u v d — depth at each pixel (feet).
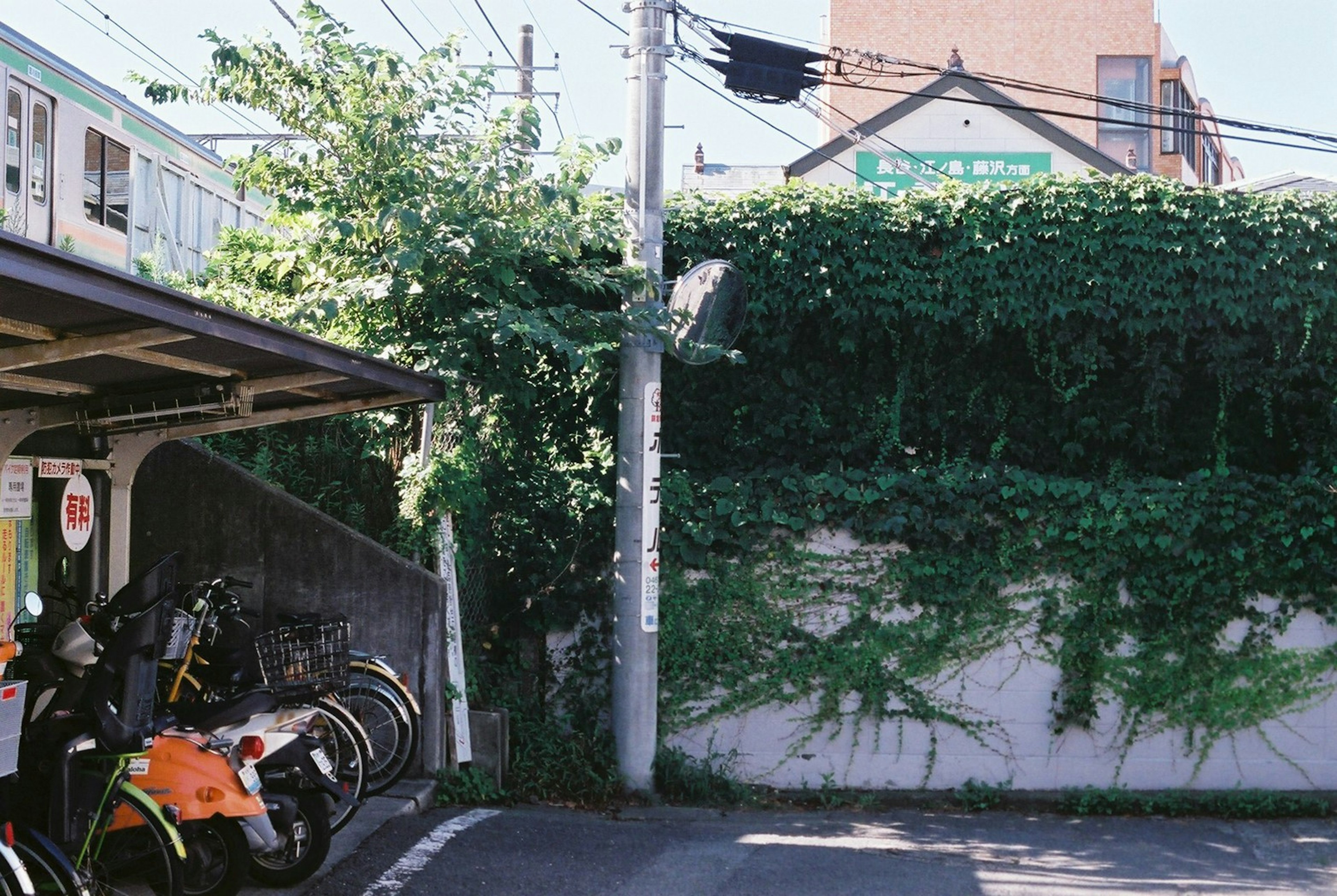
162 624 17.53
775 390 31.78
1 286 11.59
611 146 28.43
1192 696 29.45
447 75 28.37
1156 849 25.05
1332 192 31.22
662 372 31.81
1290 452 32.01
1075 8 113.50
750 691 29.43
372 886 19.62
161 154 48.55
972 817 28.04
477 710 27.43
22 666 18.08
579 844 23.16
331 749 22.68
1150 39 112.78
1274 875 23.17
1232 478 30.35
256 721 18.45
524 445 31.01
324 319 26.45
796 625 29.55
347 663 22.79
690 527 29.32
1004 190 30.68
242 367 19.06
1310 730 29.48
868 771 29.50
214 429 23.20
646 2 28.48
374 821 23.12
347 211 28.07
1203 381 32.07
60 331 14.32
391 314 28.25
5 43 37.06
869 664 29.43
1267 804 28.37
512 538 29.86
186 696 22.20
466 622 28.14
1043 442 32.27
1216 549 29.48
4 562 21.58
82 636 17.94
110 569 23.31
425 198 27.09
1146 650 29.43
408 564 26.02
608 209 30.66
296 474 27.94
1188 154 114.83
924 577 29.48
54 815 16.44
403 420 27.61
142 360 17.30
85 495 23.31
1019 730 29.50
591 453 31.09
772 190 31.19
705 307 27.76
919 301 30.66
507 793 26.58
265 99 27.81
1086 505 29.50
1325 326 30.55
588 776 27.25
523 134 28.37
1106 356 31.17
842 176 75.72
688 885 21.03
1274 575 29.43
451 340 26.66
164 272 43.27
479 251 27.02
